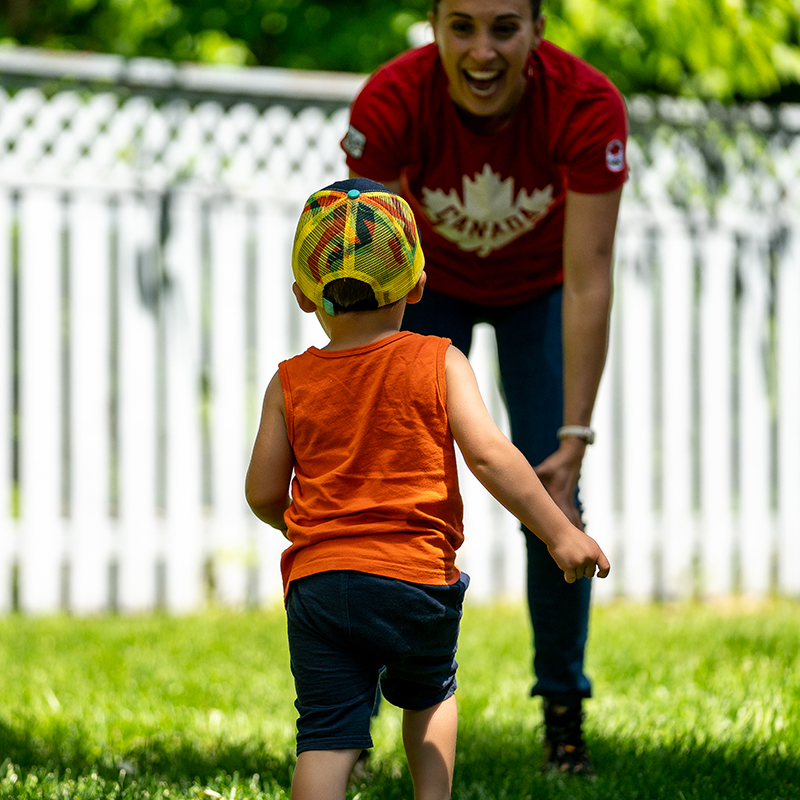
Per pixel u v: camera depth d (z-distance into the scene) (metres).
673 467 24.39
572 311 10.61
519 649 17.69
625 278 24.06
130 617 21.61
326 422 8.49
